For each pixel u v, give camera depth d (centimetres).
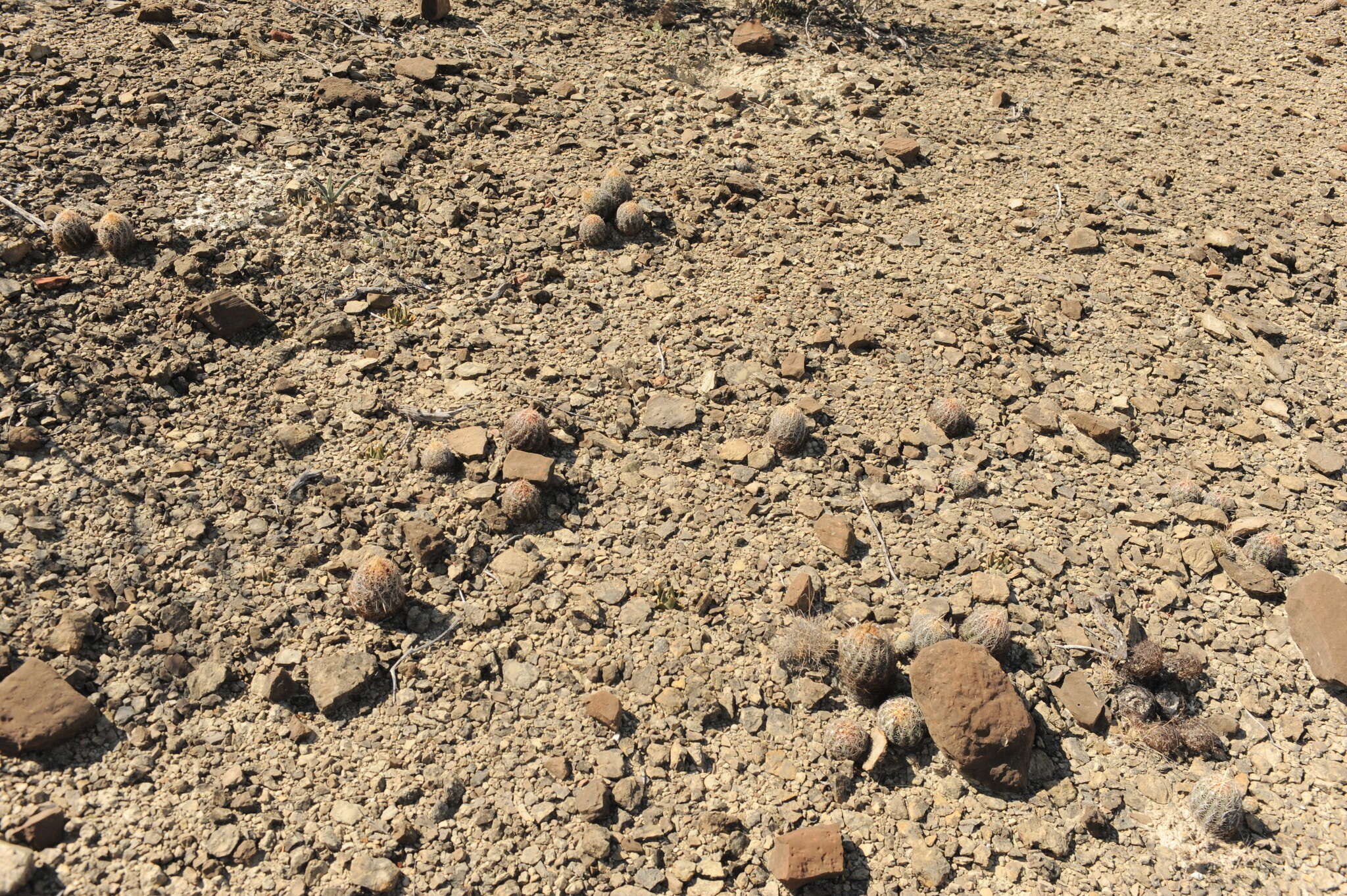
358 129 223
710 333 200
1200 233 233
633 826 146
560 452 181
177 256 192
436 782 147
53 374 175
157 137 210
